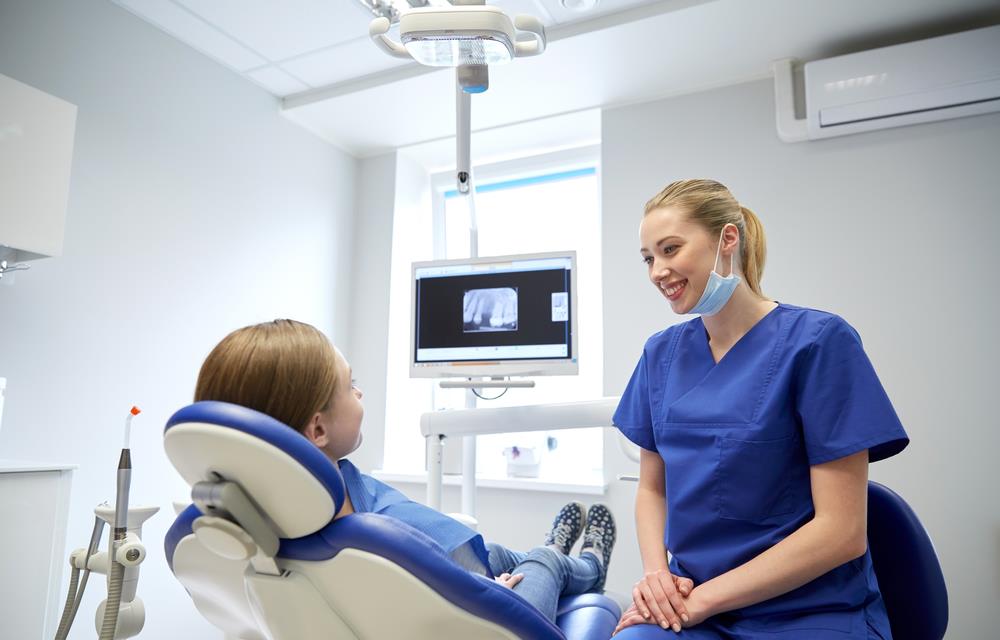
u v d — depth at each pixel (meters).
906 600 1.13
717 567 1.04
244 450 0.69
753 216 1.20
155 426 2.46
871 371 1.00
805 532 0.96
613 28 2.50
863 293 2.53
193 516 0.92
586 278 3.40
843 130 2.57
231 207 2.85
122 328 2.38
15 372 2.06
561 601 1.46
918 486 2.38
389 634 0.82
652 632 0.97
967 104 2.38
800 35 2.54
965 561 2.29
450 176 3.74
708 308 1.09
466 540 1.08
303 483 0.71
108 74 2.40
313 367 0.89
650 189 2.94
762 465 1.02
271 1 2.44
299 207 3.21
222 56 2.80
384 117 3.21
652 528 1.18
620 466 2.83
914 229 2.49
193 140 2.70
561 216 3.53
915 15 2.41
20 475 1.64
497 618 0.81
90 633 2.18
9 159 1.78
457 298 2.24
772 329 1.09
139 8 2.47
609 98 3.01
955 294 2.41
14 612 1.61
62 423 2.18
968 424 2.34
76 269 2.25
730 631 0.99
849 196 2.60
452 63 1.55
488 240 3.71
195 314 2.65
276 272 3.06
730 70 2.78
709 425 1.07
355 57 2.81
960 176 2.45
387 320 3.40
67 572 2.15
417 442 3.52
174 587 2.49
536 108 3.10
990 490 2.29
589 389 3.29
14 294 2.07
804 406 1.01
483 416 2.05
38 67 2.18
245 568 0.86
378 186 3.56
